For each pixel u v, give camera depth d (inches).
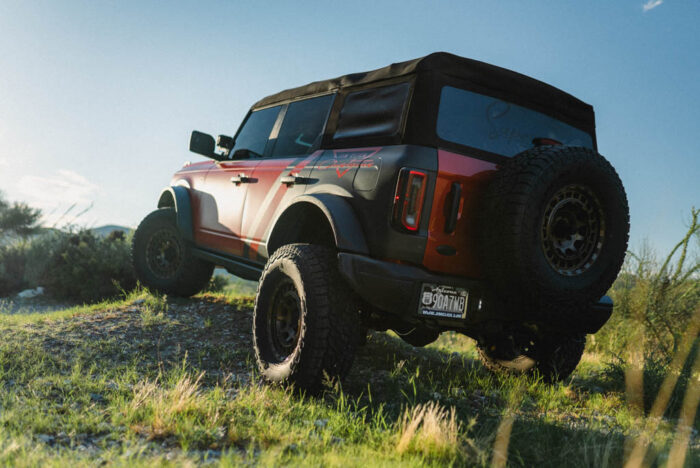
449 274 125.0
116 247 430.0
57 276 433.1
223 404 115.6
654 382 155.3
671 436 120.6
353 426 106.3
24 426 97.6
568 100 152.0
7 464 76.6
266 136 197.0
